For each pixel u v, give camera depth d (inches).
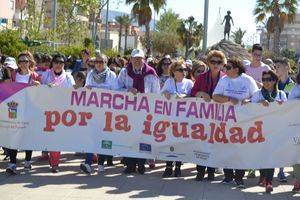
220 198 297.9
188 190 314.3
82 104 349.1
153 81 360.8
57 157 353.7
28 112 349.7
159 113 342.6
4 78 385.1
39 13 1574.8
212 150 335.6
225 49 1122.7
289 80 373.7
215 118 334.3
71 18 1712.6
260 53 396.2
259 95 332.2
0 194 291.7
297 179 322.0
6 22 1702.8
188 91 361.4
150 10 2140.7
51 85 349.4
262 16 2447.1
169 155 343.3
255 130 329.1
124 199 289.0
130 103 345.7
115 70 473.1
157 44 3257.9
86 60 482.6
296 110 325.1
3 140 348.5
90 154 350.9
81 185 317.4
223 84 333.1
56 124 350.0
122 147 347.3
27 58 364.2
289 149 326.3
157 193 304.5
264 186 332.5
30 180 326.6
